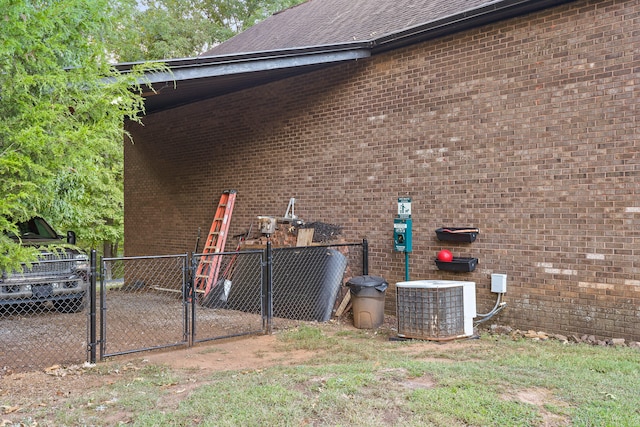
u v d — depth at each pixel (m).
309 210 9.84
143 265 14.02
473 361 5.53
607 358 5.52
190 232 12.52
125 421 3.91
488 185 7.40
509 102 7.21
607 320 6.32
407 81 8.38
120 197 23.39
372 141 8.85
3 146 4.64
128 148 14.76
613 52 6.32
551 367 5.16
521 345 6.27
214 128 11.94
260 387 4.52
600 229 6.39
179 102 12.40
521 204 7.07
